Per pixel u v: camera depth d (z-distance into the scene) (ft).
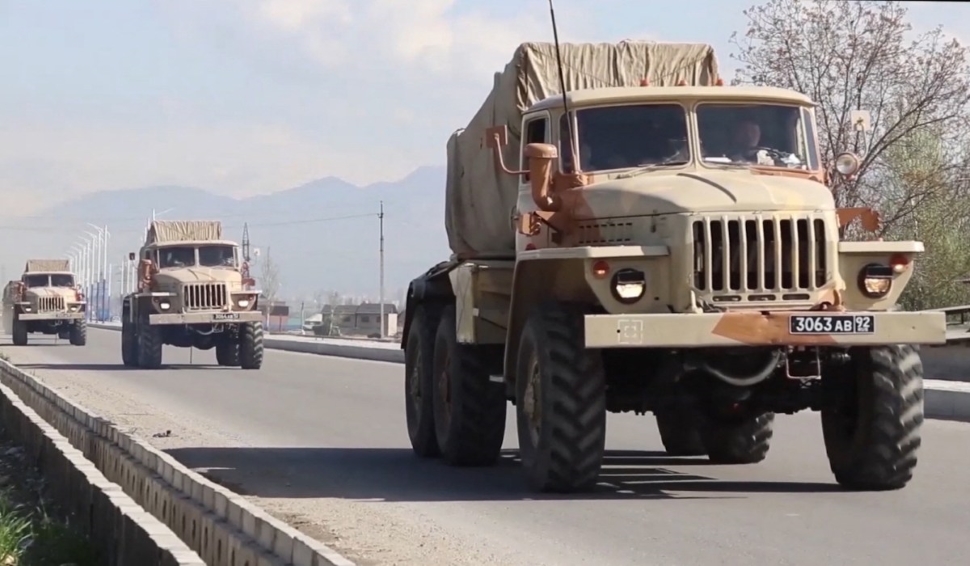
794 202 40.42
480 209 54.95
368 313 287.69
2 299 355.97
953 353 99.81
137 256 147.74
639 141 45.62
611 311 40.32
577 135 45.57
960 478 46.39
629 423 71.97
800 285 40.32
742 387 42.06
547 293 44.01
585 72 50.98
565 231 44.62
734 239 40.09
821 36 117.60
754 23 118.93
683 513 39.09
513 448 61.62
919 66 117.29
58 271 220.02
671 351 40.91
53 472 48.83
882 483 42.83
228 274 135.64
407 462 55.47
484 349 52.54
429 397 56.34
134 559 29.99
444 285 56.65
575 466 41.70
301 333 291.79
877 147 116.88
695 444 55.36
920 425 41.81
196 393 98.12
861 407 41.98
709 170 45.27
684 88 45.88
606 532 36.17
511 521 38.42
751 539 34.68
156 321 132.05
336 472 51.72
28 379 85.87
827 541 34.24
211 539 30.60
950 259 120.37
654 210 40.98
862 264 41.09
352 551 34.32
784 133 46.37
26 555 35.76
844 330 39.42
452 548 34.50
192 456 57.57
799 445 59.52
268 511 41.45
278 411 82.07
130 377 118.62
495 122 52.75
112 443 49.39
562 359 41.27
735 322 39.06
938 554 32.45
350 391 100.89
